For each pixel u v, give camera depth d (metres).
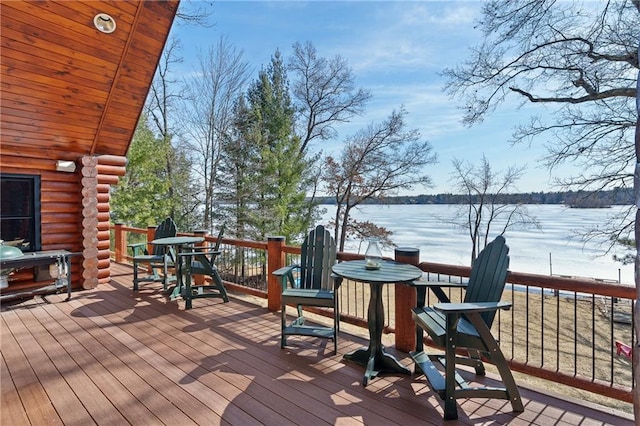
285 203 13.34
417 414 2.03
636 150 1.25
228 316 3.86
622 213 7.25
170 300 4.50
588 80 7.02
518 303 9.15
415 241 15.94
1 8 3.32
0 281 4.05
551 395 2.24
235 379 2.44
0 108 3.93
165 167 13.36
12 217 4.54
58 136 4.64
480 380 2.44
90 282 5.07
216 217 13.71
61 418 2.00
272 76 14.37
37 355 2.85
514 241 13.14
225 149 13.52
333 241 3.36
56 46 3.84
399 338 2.97
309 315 4.88
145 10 4.20
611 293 2.07
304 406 2.11
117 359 2.77
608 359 5.93
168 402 2.15
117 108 4.87
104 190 5.45
